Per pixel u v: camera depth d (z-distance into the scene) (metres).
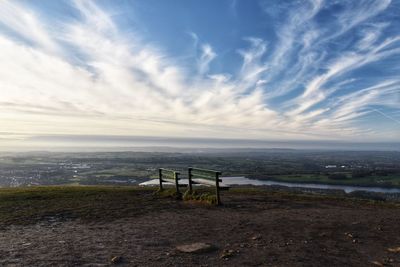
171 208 14.84
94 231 10.38
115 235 9.84
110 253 7.99
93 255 7.83
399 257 8.12
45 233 10.13
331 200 19.50
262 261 7.56
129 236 9.70
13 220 12.20
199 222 11.78
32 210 14.20
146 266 7.13
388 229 11.15
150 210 14.29
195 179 18.08
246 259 7.68
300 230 10.68
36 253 7.96
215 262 7.45
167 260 7.54
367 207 16.95
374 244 9.25
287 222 11.92
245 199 18.36
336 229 10.95
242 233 10.16
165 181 20.28
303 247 8.73
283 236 9.87
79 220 12.20
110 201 16.92
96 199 17.61
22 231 10.44
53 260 7.43
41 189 22.56
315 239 9.59
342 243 9.27
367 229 11.08
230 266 7.21
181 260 7.55
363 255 8.23
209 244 8.71
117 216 12.94
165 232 10.23
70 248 8.41
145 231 10.36
